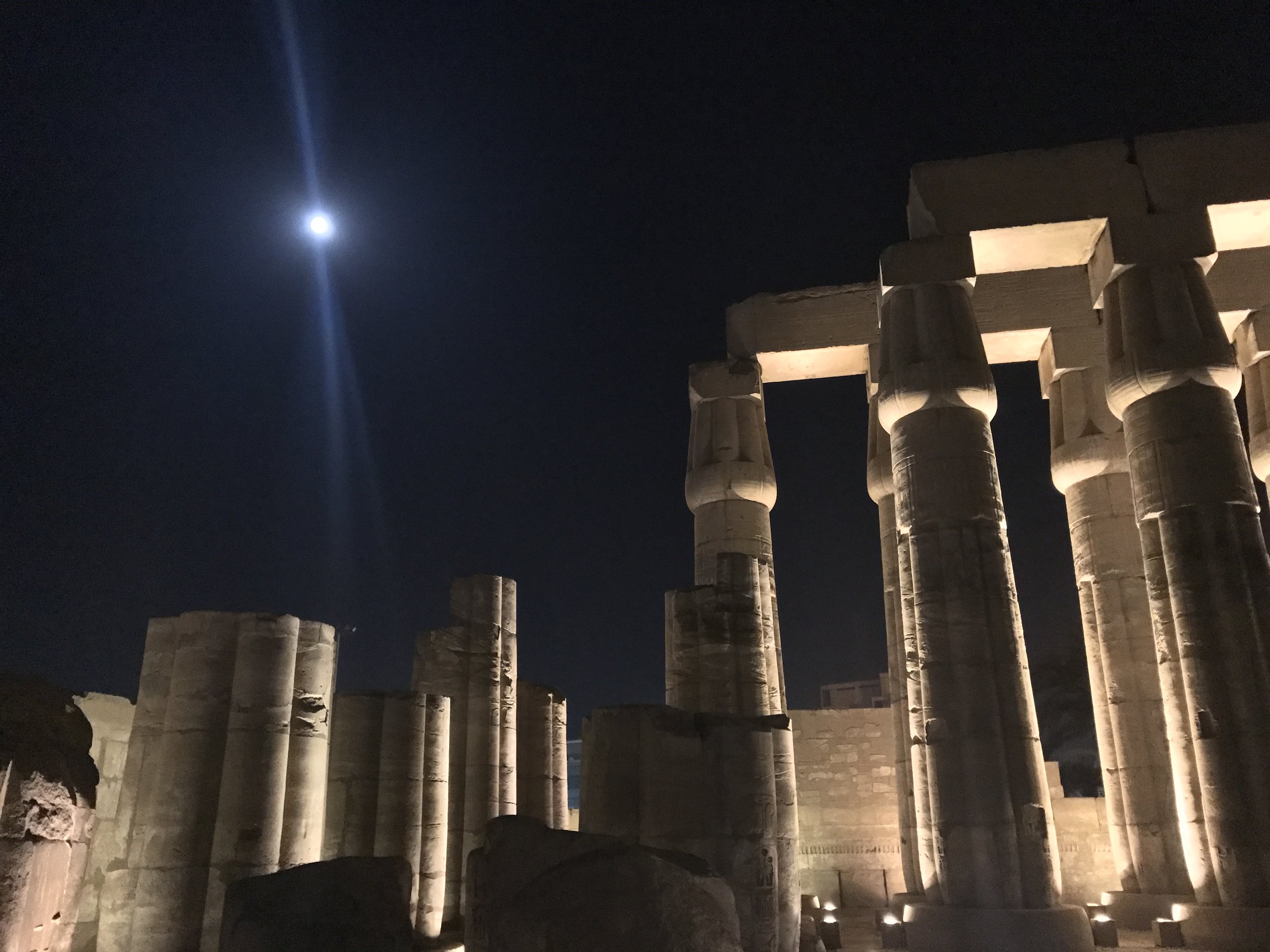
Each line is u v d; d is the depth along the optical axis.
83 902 8.72
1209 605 11.73
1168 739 12.40
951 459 12.52
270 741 8.59
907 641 12.95
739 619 12.08
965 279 13.23
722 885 6.42
